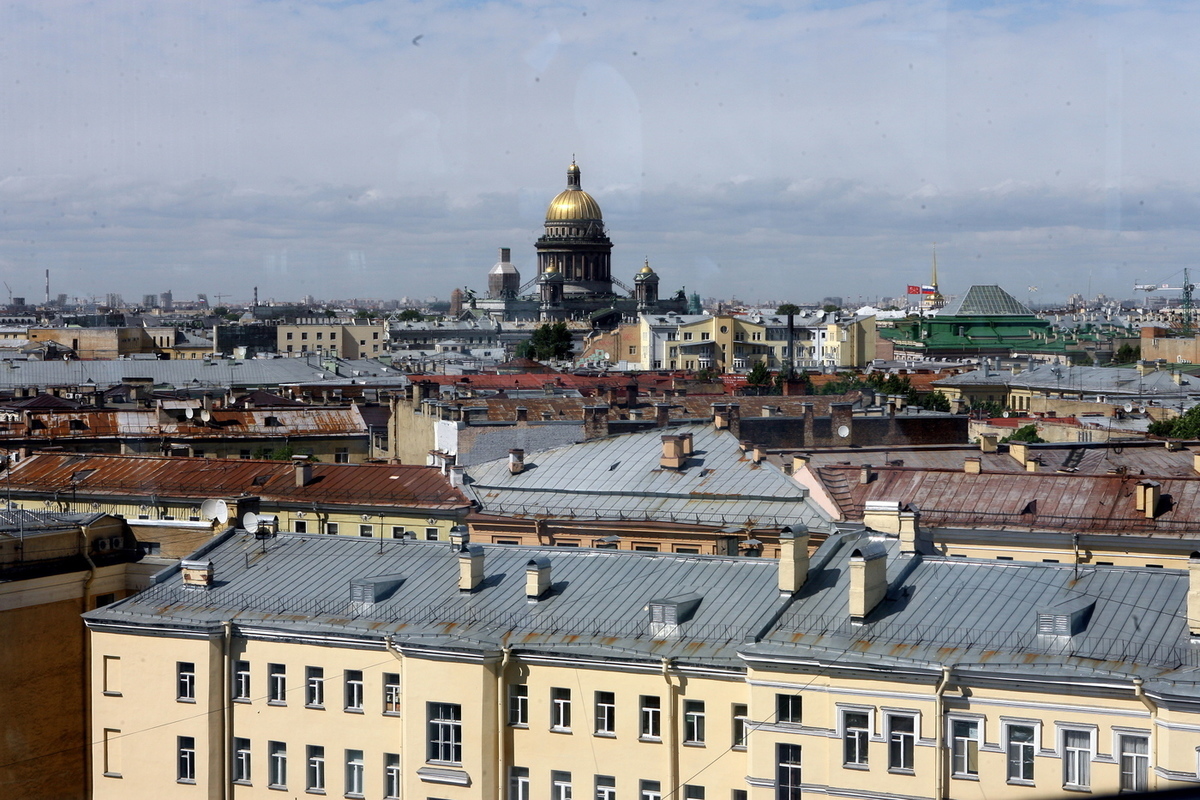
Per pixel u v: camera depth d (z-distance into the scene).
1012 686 51.22
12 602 70.06
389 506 98.69
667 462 95.12
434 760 60.44
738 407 132.00
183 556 75.94
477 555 64.25
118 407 161.50
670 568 63.38
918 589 58.00
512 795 59.78
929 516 85.81
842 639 55.50
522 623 61.38
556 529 92.38
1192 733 48.25
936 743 52.25
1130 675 50.19
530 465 100.12
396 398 159.25
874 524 66.88
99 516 76.25
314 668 63.41
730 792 56.16
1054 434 163.00
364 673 62.25
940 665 52.28
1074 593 55.94
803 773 54.31
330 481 103.31
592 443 101.31
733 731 56.16
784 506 88.69
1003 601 56.25
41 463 112.38
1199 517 81.31
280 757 64.38
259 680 64.44
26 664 70.62
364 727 62.31
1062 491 85.38
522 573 65.06
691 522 89.06
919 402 196.00
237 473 106.75
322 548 70.69
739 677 55.75
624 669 57.62
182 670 65.69
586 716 58.34
